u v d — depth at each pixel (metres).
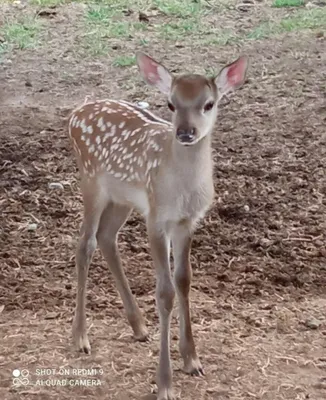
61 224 7.79
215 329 6.11
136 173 5.51
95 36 12.73
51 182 8.56
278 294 6.74
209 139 5.29
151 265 7.12
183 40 12.62
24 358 5.64
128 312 5.93
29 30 12.95
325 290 6.83
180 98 5.18
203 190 5.29
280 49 12.17
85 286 5.81
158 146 5.35
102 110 5.98
